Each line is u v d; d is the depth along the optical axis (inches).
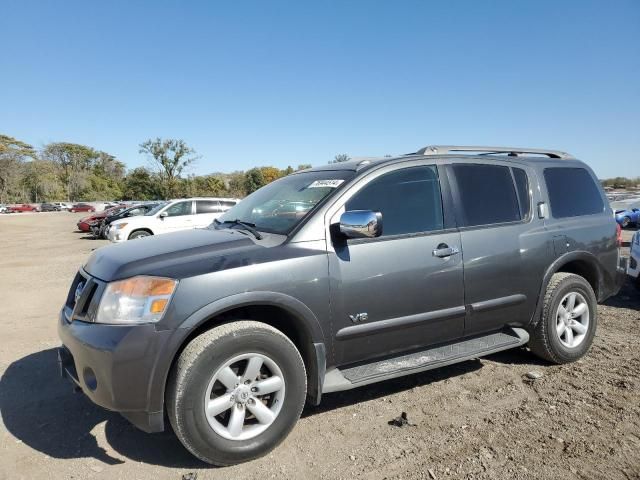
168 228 560.1
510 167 160.7
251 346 106.5
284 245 116.5
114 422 129.6
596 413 128.8
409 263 129.2
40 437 122.3
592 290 169.5
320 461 109.1
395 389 148.0
